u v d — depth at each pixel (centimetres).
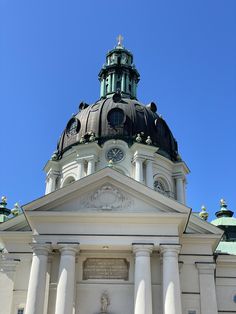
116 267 2933
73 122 4572
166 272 2683
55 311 2633
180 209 2869
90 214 2827
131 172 4075
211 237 3114
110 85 5212
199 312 2938
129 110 4488
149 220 2828
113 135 4275
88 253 2945
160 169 4266
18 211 3822
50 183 4341
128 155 4150
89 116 4497
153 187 4028
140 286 2638
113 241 2773
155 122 4503
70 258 2728
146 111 4594
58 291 2647
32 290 2661
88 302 2845
